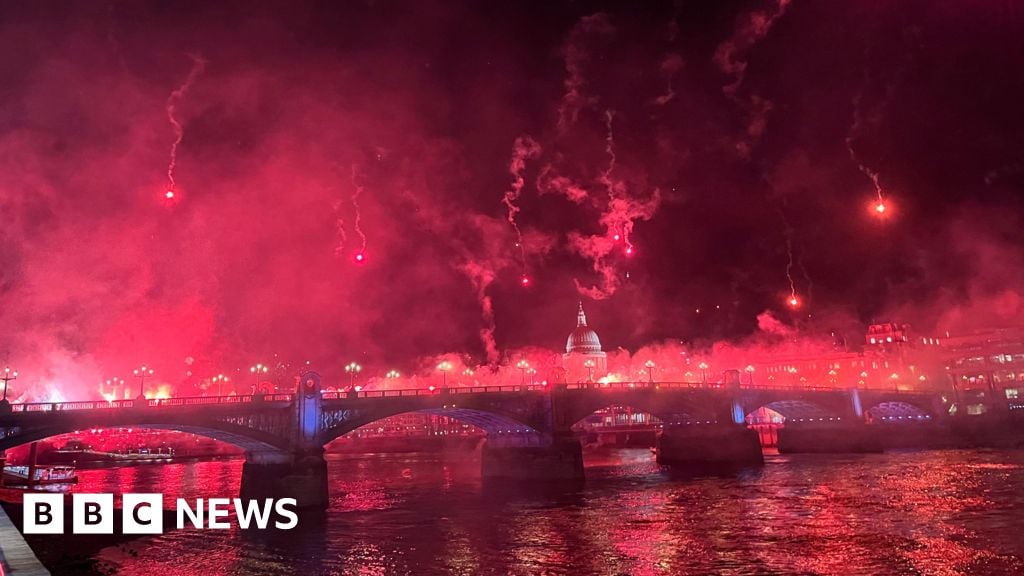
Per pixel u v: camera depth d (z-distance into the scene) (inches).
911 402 6481.3
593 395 4320.9
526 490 3627.0
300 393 3201.3
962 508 2596.0
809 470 4138.8
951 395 7042.3
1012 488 3031.5
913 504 2723.9
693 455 4894.2
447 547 2235.5
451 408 3737.7
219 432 3006.9
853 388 5954.7
